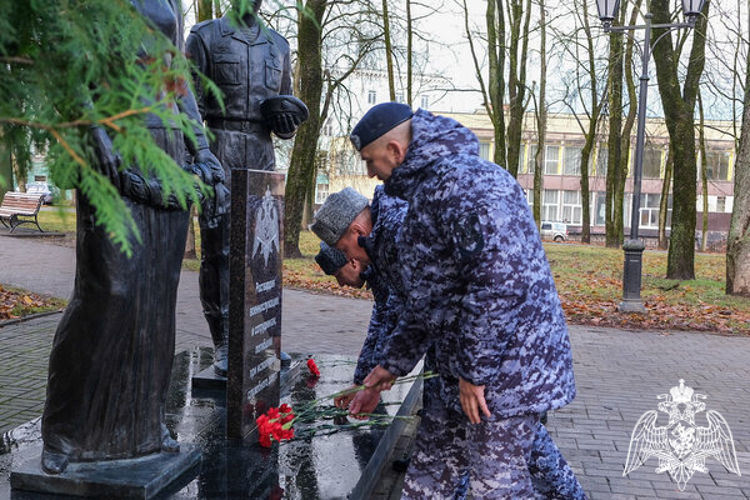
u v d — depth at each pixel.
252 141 4.50
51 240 16.02
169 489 2.75
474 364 2.08
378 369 2.51
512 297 2.06
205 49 4.34
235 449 3.26
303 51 15.71
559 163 51.75
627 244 10.34
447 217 2.11
